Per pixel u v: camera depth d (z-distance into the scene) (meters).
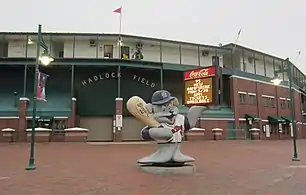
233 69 38.44
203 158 15.12
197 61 38.41
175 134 10.41
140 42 35.66
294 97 47.62
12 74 33.09
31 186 8.08
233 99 37.66
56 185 8.21
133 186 8.09
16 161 13.39
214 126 35.56
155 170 10.05
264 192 7.49
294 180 9.19
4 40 33.31
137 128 33.91
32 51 33.81
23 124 29.17
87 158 14.72
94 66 31.94
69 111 30.61
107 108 33.31
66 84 33.16
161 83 32.94
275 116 42.69
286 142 31.73
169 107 10.50
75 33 32.94
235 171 10.93
